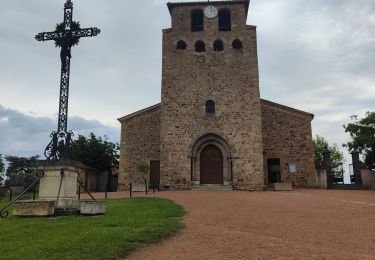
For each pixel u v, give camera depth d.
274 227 9.15
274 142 25.69
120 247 6.85
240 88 23.84
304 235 8.29
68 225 8.70
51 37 11.54
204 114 23.61
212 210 11.85
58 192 10.17
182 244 7.40
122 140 26.11
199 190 21.84
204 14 25.28
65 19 11.58
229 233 8.36
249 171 22.61
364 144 31.17
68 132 10.93
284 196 16.44
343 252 6.84
